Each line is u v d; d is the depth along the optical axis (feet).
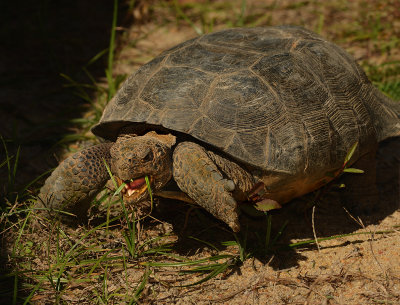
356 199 25.50
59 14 52.34
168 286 19.47
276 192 21.49
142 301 18.72
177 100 20.72
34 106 35.76
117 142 21.56
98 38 47.26
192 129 19.81
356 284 19.29
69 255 19.92
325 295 18.70
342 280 19.36
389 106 26.84
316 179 22.30
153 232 22.99
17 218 23.22
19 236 20.86
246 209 21.94
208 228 23.03
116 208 24.62
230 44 23.79
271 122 20.75
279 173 20.31
